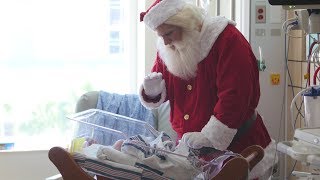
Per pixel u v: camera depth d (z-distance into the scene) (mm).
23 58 3502
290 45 3109
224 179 1477
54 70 3561
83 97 2951
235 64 1830
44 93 3553
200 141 1743
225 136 1774
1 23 3447
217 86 1893
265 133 2102
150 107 2162
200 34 1940
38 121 3553
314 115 2113
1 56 3471
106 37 3631
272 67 3146
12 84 3500
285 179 2781
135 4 3643
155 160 1542
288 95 3148
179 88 2051
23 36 3486
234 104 1793
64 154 1562
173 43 1960
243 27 3094
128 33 3664
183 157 1579
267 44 3123
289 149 1802
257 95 1992
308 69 2709
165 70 2133
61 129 3590
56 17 3525
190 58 1947
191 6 1938
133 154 1566
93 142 1775
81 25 3576
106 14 3611
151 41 3488
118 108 2988
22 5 3465
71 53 3580
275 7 3109
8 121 3510
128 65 3689
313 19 1942
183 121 2027
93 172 1585
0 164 3309
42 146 3480
